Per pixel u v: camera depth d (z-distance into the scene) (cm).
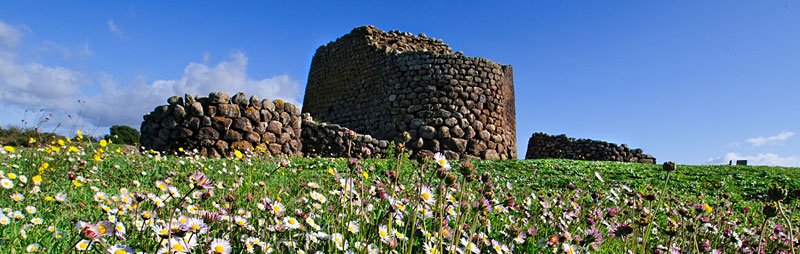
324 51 2402
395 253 182
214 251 151
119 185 440
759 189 1013
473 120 1762
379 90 1933
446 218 235
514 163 1371
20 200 277
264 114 1222
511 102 2012
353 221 218
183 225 146
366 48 2086
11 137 778
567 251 214
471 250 184
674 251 229
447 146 1692
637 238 272
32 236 202
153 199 202
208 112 1127
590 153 2483
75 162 522
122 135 2300
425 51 1831
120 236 180
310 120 1443
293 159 958
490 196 206
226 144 1134
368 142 1505
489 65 1875
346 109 2114
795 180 1114
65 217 252
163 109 1102
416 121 1734
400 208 206
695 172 1302
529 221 315
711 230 278
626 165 1491
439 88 1767
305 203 266
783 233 306
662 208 484
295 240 199
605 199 402
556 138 2753
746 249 274
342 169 760
